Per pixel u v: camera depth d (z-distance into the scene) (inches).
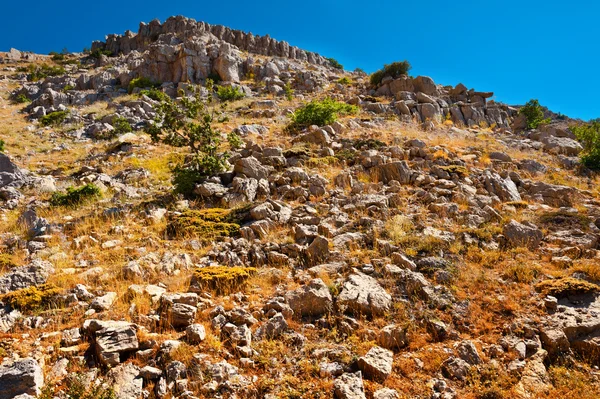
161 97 554.3
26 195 521.0
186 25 2201.0
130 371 205.5
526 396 201.8
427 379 212.4
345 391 193.5
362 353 227.1
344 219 390.6
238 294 281.9
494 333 247.3
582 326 240.7
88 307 264.7
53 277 299.7
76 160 716.7
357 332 245.0
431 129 820.6
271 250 342.6
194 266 324.8
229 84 1381.6
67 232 397.1
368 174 518.6
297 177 494.6
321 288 271.7
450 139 732.0
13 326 243.9
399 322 254.2
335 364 217.5
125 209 443.2
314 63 2252.7
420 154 579.2
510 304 267.1
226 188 481.1
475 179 490.3
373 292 273.0
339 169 538.9
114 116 1004.6
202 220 394.3
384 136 687.7
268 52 2107.5
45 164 690.2
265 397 196.1
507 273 302.4
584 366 223.6
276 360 221.5
